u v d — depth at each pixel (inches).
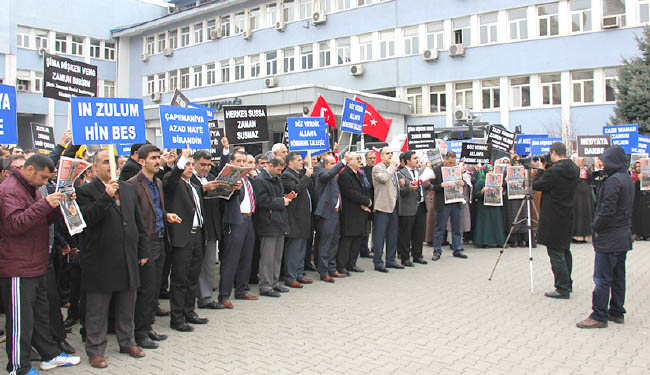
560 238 280.4
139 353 197.8
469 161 448.5
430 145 450.6
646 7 904.9
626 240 230.1
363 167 396.8
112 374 181.3
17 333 172.9
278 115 978.1
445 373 179.2
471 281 329.1
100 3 1509.6
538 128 995.9
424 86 1112.2
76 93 283.3
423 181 395.9
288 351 202.5
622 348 205.3
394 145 659.4
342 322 241.3
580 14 958.4
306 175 310.8
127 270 191.6
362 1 1187.9
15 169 181.5
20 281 173.6
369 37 1180.5
